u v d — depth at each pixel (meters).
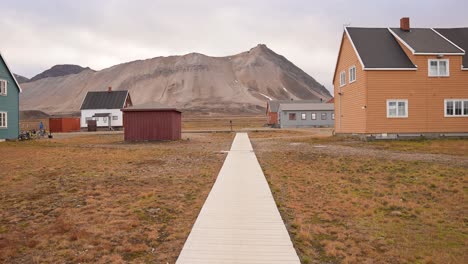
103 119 71.19
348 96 33.09
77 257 6.36
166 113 34.22
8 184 12.74
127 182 12.92
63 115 176.12
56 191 11.58
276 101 81.12
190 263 6.04
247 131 51.88
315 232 7.79
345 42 33.62
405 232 7.88
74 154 21.59
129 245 6.91
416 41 30.16
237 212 8.89
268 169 15.80
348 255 6.58
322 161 18.00
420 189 11.80
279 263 6.05
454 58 29.17
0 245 6.98
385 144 26.03
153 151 23.25
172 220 8.57
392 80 28.95
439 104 29.20
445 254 6.66
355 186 12.36
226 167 15.98
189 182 12.90
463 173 14.07
